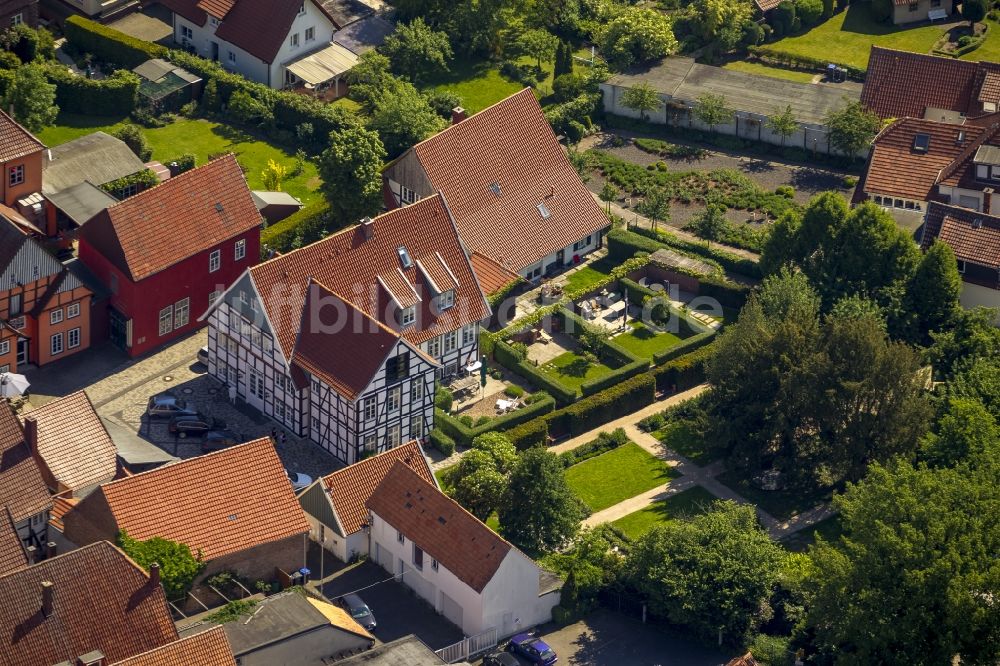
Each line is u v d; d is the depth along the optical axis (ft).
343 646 461.78
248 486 490.90
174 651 429.38
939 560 460.55
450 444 545.03
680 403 575.79
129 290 562.66
